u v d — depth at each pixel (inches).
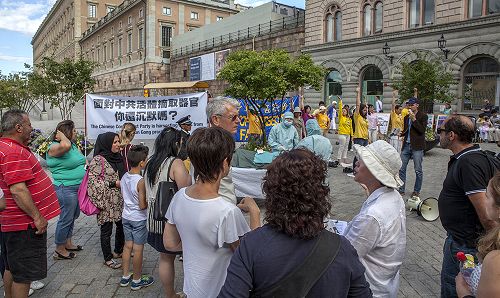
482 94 839.7
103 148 205.2
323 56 1146.0
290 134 292.0
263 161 288.4
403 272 189.5
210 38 1742.1
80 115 1531.7
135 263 172.7
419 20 940.0
